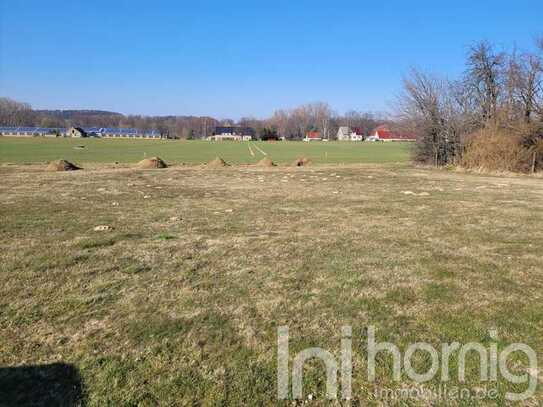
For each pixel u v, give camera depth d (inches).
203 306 168.4
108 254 240.2
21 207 410.9
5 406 107.8
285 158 1684.3
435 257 236.7
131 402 110.3
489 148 924.0
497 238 284.2
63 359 129.4
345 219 355.9
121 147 2433.6
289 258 233.9
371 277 202.5
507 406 110.4
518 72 971.3
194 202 457.4
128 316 159.0
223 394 113.9
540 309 165.5
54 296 177.2
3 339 141.1
